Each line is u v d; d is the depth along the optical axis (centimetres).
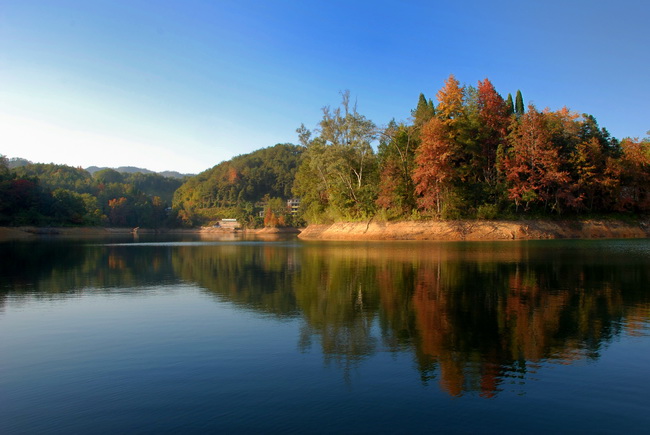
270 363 877
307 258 3284
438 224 5584
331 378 794
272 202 19700
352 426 611
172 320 1253
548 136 5628
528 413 654
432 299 1517
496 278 1997
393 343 1007
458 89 5678
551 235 5441
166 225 19112
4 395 726
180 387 755
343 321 1218
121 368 852
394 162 6231
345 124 6475
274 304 1479
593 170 5984
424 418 636
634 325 1150
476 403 688
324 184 7356
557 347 972
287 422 623
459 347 973
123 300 1585
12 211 10831
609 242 4641
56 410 669
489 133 6053
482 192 5775
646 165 6172
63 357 923
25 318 1290
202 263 3005
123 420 634
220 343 1016
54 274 2405
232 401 696
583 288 1719
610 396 714
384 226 5997
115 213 17062
